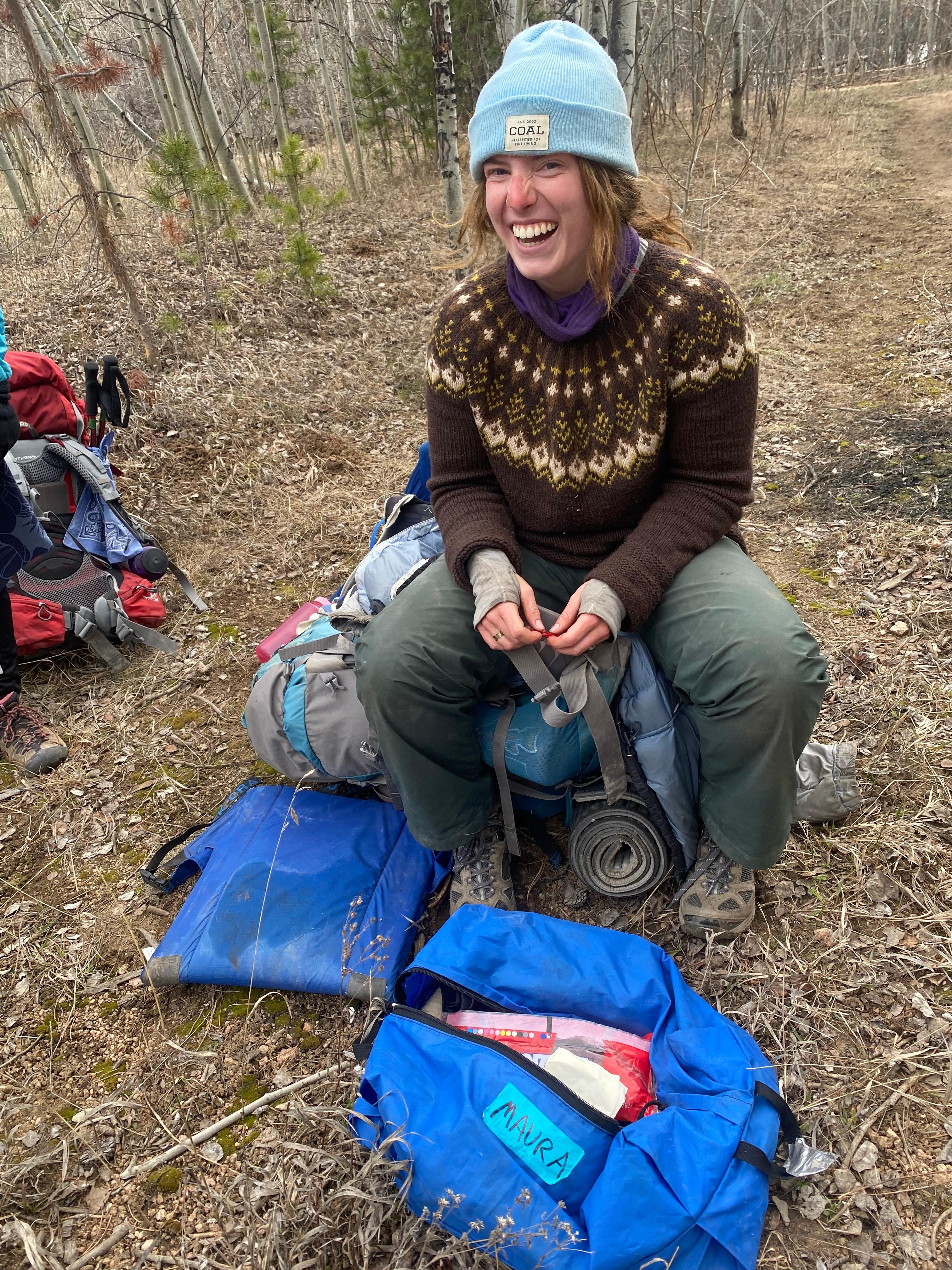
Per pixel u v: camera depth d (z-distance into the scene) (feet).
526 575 5.53
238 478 12.21
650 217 5.00
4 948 5.91
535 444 5.13
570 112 4.22
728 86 35.60
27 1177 4.54
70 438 8.84
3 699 7.79
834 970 5.05
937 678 7.04
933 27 73.97
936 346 14.65
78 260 19.07
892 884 5.48
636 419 4.83
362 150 34.65
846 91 51.01
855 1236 3.88
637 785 5.17
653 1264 3.51
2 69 27.43
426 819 5.26
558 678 4.94
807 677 4.44
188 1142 4.58
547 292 4.95
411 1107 4.03
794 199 26.27
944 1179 4.03
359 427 14.14
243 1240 4.15
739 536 5.41
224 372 14.71
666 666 5.02
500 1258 3.66
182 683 8.47
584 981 4.60
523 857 6.18
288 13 36.96
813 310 18.04
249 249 20.99
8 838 6.83
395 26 31.01
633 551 4.89
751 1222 3.66
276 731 6.08
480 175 4.86
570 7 21.33
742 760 4.60
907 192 26.63
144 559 8.87
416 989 5.03
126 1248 4.21
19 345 14.94
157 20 21.63
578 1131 3.82
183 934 5.54
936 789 6.03
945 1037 4.59
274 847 5.96
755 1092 4.03
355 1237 3.95
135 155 29.86
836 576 8.85
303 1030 5.19
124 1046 5.22
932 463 10.50
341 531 11.12
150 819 6.89
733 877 5.27
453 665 4.88
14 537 6.95
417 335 17.71
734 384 4.74
